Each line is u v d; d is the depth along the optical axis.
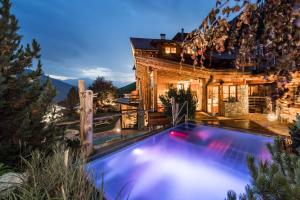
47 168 2.54
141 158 5.14
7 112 3.63
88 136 4.54
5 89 3.34
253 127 9.70
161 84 15.49
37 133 3.73
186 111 9.45
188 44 2.46
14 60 3.84
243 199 1.69
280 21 1.57
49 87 4.09
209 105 15.32
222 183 4.05
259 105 14.10
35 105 3.76
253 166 1.77
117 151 4.95
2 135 3.44
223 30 2.01
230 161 4.82
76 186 2.30
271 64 1.78
